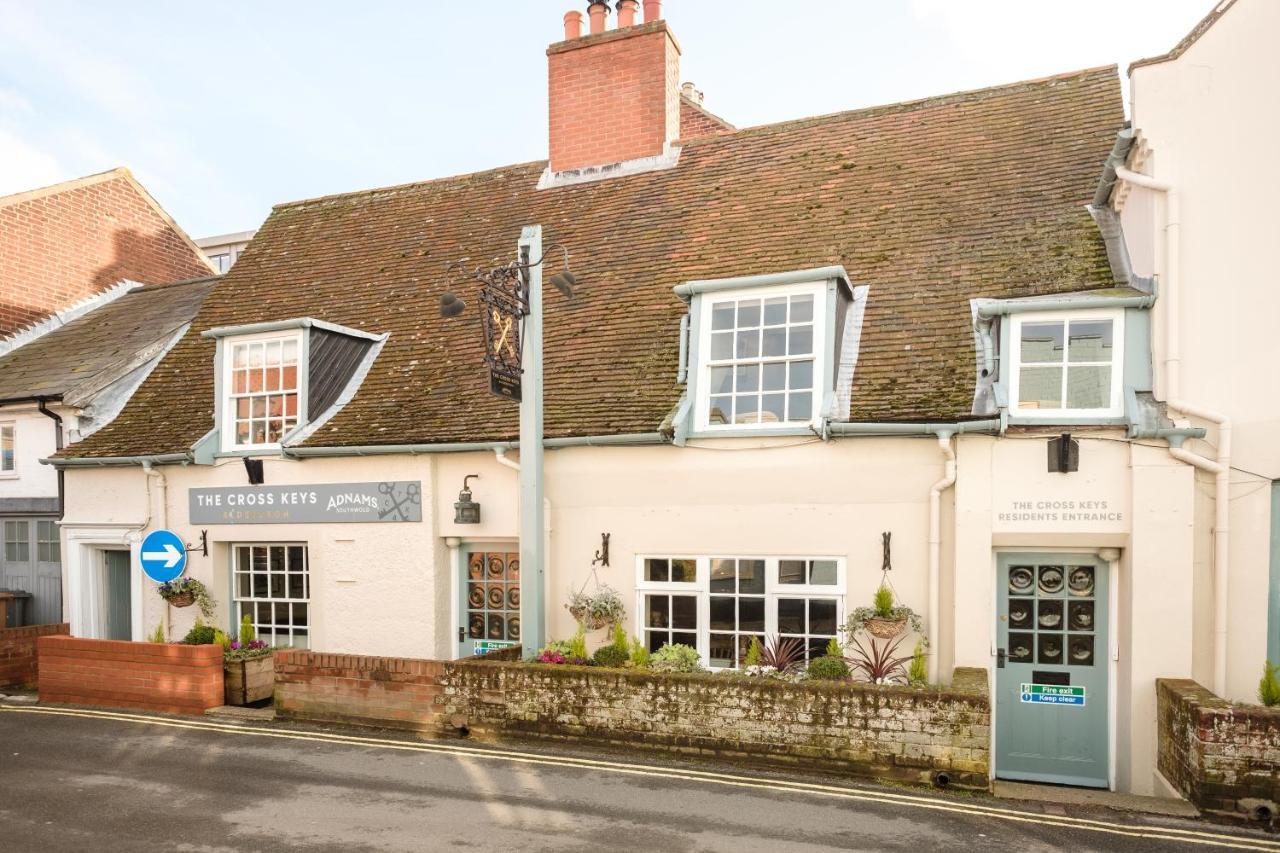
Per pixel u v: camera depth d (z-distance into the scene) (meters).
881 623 7.91
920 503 8.22
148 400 12.63
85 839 6.10
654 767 7.31
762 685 7.30
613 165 13.46
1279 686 6.55
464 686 8.33
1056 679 8.10
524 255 9.00
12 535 13.08
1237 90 7.50
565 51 13.80
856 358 8.99
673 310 10.51
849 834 5.96
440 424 10.14
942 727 6.80
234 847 5.93
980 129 11.57
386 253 13.73
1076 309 7.94
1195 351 7.59
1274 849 5.71
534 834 6.02
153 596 11.62
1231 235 7.48
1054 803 6.52
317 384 11.02
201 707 9.52
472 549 10.38
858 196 11.20
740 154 12.81
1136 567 7.49
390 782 7.11
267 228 15.48
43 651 10.40
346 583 10.50
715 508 8.93
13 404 12.79
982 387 8.20
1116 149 8.38
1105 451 7.66
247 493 11.03
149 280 18.12
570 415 9.56
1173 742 6.88
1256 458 7.34
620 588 9.24
